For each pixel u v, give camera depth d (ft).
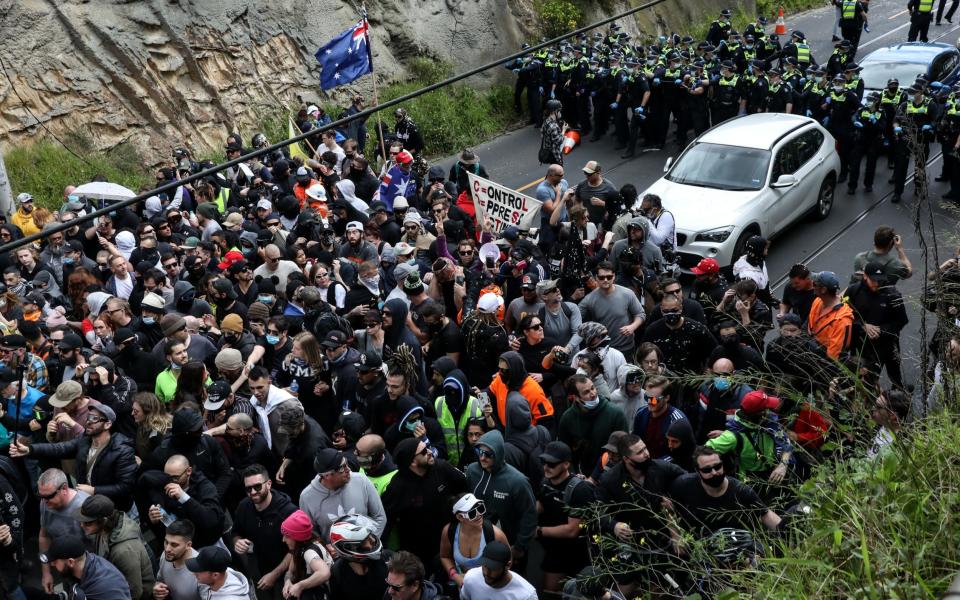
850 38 87.51
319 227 38.68
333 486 21.80
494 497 21.86
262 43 69.15
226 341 30.58
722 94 66.59
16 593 23.24
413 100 73.67
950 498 12.45
